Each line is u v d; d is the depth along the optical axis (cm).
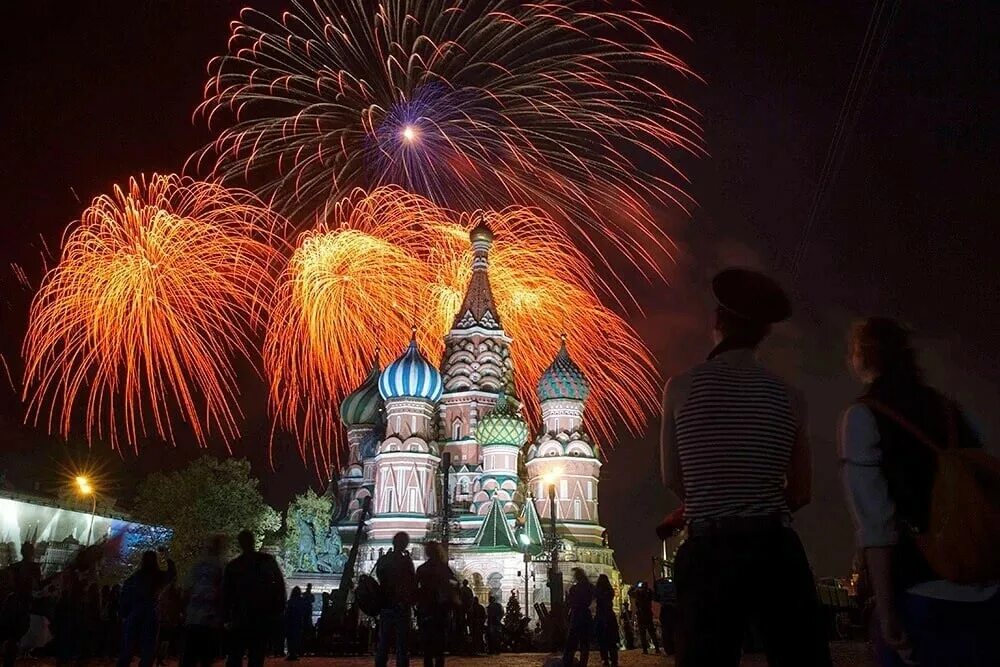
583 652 2244
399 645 1677
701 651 569
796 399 632
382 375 8019
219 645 1636
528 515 7394
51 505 5584
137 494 7894
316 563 7925
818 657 576
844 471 569
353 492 8881
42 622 2792
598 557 7631
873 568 545
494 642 4094
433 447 7881
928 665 523
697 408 614
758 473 589
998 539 495
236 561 1534
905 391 577
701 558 582
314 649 3900
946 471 518
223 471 8112
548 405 8231
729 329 663
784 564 577
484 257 8550
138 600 1841
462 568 7150
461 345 8475
